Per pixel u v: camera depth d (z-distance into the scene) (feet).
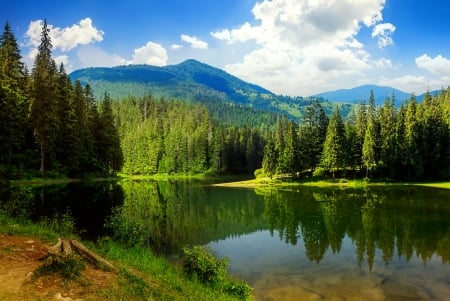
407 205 152.97
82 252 36.63
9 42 178.50
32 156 182.39
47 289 29.17
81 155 212.84
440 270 68.69
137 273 40.63
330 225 113.19
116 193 173.88
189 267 51.72
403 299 54.44
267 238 96.94
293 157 288.30
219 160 442.09
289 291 57.41
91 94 256.11
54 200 124.47
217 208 150.61
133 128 510.99
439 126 285.02
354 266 71.61
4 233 43.39
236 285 50.85
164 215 126.62
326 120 307.78
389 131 285.64
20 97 173.88
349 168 302.66
